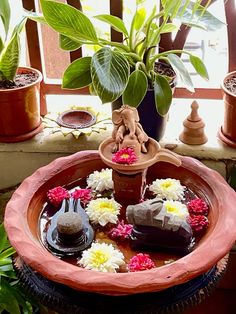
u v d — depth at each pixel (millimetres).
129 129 677
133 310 589
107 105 955
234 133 847
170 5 756
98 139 869
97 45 820
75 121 906
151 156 683
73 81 792
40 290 615
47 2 715
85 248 641
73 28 740
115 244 653
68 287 608
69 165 756
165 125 856
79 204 700
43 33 972
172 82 830
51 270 582
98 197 727
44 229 683
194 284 612
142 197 721
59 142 868
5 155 882
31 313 808
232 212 666
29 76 875
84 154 771
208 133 896
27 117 858
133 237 648
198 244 650
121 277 569
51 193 715
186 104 979
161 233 632
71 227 631
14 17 905
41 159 888
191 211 697
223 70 972
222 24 802
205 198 719
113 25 804
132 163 664
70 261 630
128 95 765
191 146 862
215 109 965
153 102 805
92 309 593
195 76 978
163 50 879
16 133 866
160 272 576
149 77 810
